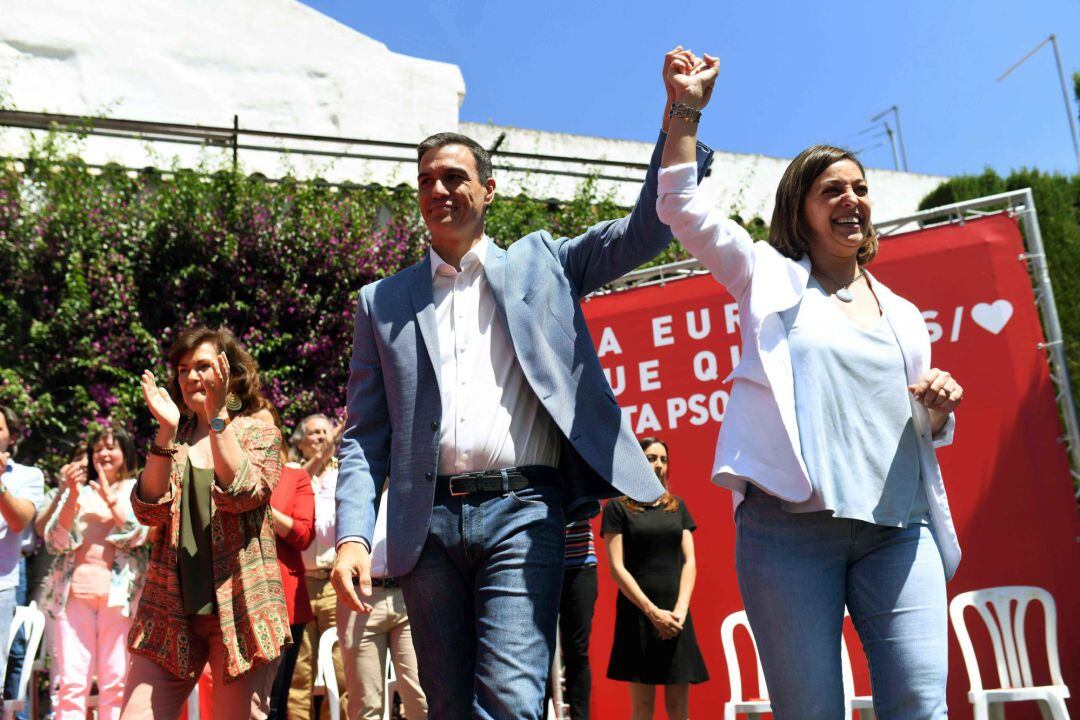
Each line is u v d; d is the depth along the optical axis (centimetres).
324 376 938
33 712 608
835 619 233
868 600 235
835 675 230
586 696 541
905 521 235
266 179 1003
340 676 573
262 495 307
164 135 1081
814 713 227
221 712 299
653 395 652
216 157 1062
